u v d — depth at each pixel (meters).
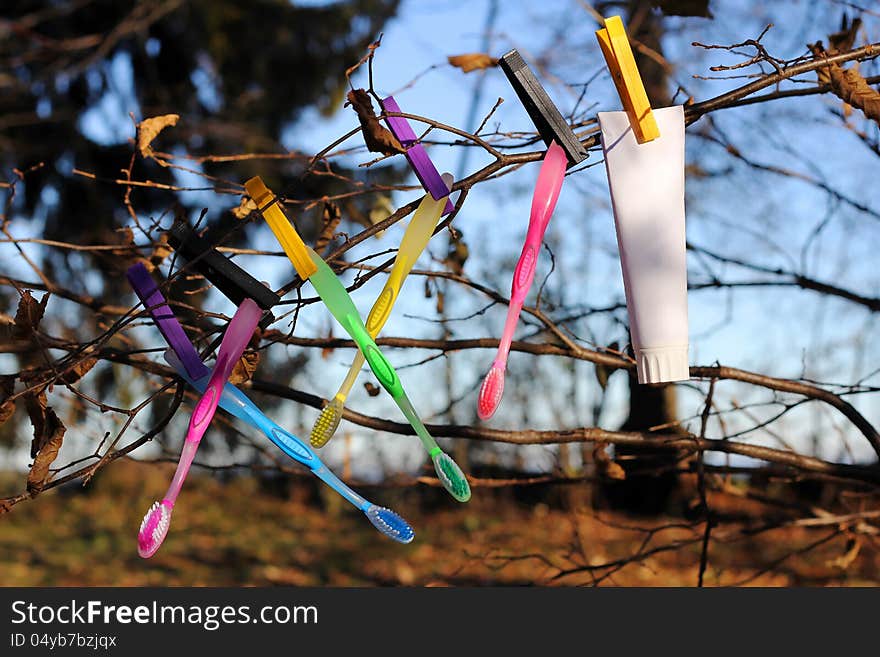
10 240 1.94
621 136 1.39
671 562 5.21
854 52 1.61
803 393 1.97
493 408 1.25
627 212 1.38
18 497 1.43
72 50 7.83
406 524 1.30
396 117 1.38
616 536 5.37
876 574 4.55
